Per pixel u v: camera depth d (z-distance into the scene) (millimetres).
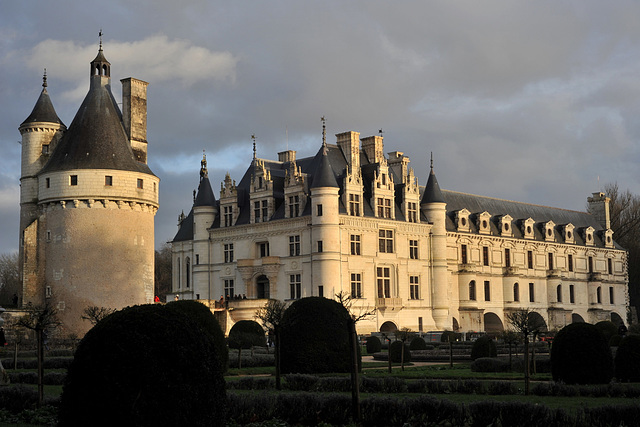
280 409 25141
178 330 18953
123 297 71688
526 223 120500
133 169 73500
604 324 77188
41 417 25062
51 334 69875
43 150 77188
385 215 96312
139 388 18312
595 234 136375
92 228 71375
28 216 76375
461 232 109125
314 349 41688
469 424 23453
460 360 57312
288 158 105750
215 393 19172
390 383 33469
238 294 96750
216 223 102125
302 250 91312
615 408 22531
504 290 114812
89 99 75000
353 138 98000
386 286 95312
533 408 22797
